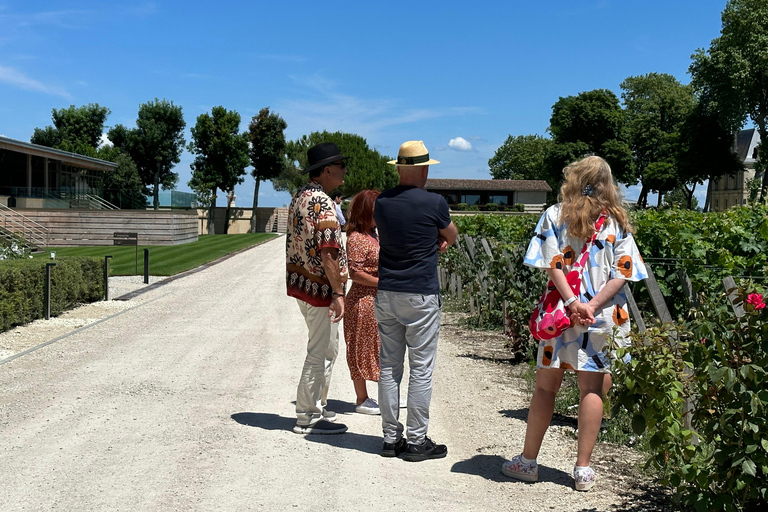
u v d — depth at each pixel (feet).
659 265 26.17
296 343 28.68
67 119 221.46
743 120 174.50
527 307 24.70
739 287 10.82
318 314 15.69
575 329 12.34
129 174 206.80
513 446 15.39
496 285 31.58
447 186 292.61
